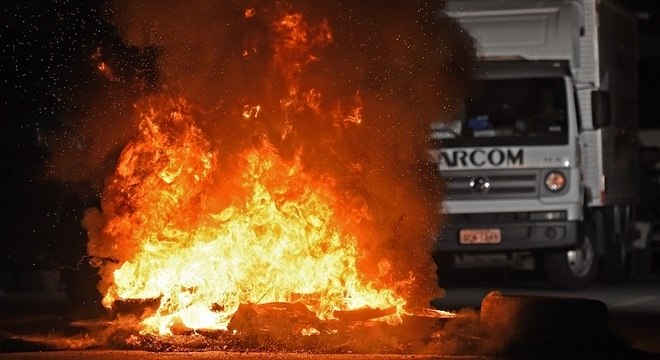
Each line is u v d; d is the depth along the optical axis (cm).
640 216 5297
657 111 6153
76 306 2966
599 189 4219
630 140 4894
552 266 4150
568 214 3947
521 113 3941
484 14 3969
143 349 2206
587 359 2186
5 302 3447
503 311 2314
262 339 2227
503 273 4962
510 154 3938
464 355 2198
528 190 3944
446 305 3391
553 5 4009
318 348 2192
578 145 3969
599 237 4350
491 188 3941
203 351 2180
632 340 2552
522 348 2264
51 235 3091
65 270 3020
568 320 2288
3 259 3216
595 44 4275
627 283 4600
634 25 5119
